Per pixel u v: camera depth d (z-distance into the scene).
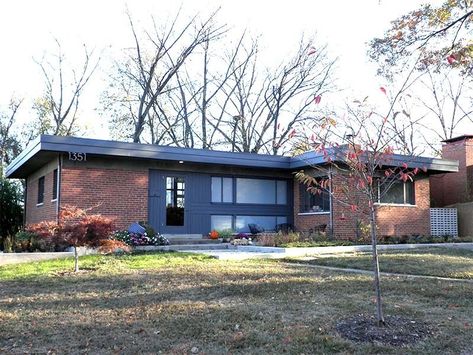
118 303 7.58
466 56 8.71
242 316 6.66
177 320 6.53
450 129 29.67
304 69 35.53
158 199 17.61
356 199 6.88
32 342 5.80
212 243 17.14
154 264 11.70
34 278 10.02
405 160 17.25
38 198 19.59
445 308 7.12
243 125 36.38
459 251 15.10
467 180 22.19
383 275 10.27
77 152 15.41
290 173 20.30
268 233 17.88
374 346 5.40
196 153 17.48
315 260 12.73
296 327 6.12
